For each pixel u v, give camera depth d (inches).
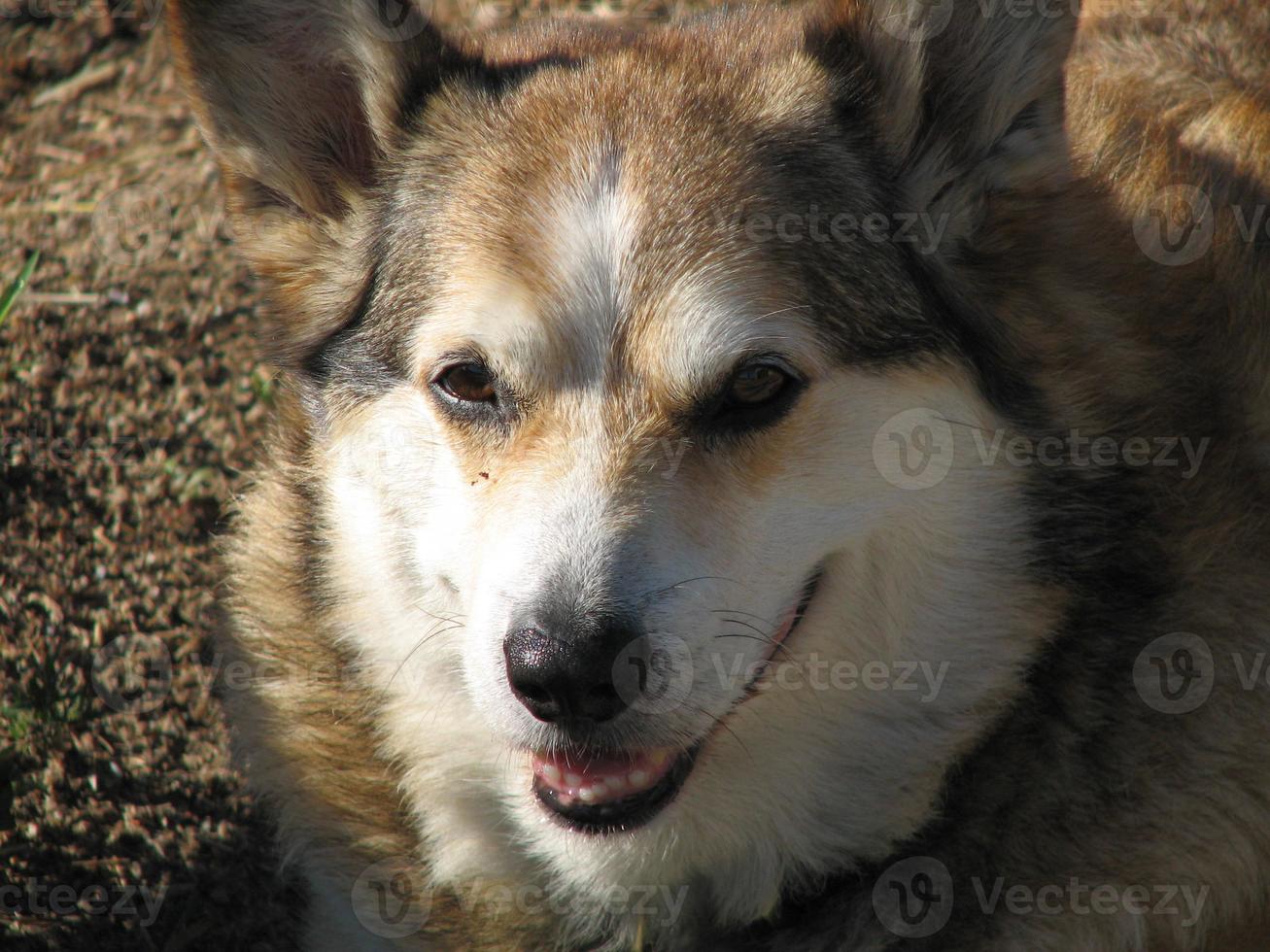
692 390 189.5
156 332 348.8
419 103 216.2
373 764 230.8
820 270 193.9
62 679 287.0
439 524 201.8
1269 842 208.7
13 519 312.0
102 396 336.5
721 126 201.3
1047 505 201.9
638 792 197.0
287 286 222.4
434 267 202.4
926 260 200.4
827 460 191.9
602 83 210.8
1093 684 203.8
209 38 209.3
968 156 201.0
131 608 300.7
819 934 215.5
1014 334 204.5
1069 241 211.8
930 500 196.5
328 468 220.2
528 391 193.8
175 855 267.0
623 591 178.1
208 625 284.8
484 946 228.7
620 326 191.0
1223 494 209.5
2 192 385.1
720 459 189.8
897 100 202.5
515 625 179.3
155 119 405.7
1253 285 224.2
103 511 317.1
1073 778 204.1
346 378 214.4
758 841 213.6
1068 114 245.6
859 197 200.4
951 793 208.2
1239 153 244.2
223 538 264.4
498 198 200.1
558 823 202.4
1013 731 206.7
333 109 221.6
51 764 274.7
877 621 200.8
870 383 193.3
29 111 410.9
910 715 205.5
